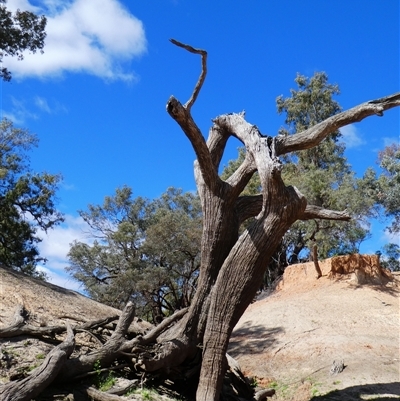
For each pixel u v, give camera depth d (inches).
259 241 359.6
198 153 387.2
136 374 378.3
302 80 1555.1
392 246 1350.9
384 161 1272.1
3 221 1090.1
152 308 1253.7
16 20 925.2
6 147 1112.8
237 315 363.3
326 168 1427.2
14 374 313.1
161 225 1218.0
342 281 946.1
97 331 425.1
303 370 615.2
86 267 1359.5
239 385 457.4
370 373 566.3
